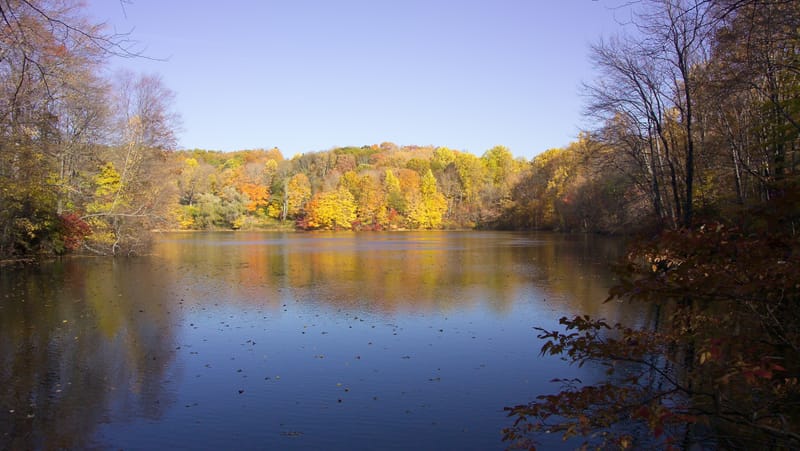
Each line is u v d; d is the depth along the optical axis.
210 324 13.70
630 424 6.72
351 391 8.84
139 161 34.53
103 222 33.34
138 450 6.82
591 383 8.91
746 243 3.64
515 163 100.50
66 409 8.10
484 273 24.61
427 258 33.03
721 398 4.39
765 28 9.73
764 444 4.52
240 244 48.12
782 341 4.17
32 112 20.83
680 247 3.91
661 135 24.58
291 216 84.38
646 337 4.86
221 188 81.12
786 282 3.42
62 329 13.12
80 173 33.25
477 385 9.09
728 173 24.06
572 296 17.89
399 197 87.06
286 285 20.72
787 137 14.70
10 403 8.34
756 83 15.87
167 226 38.50
